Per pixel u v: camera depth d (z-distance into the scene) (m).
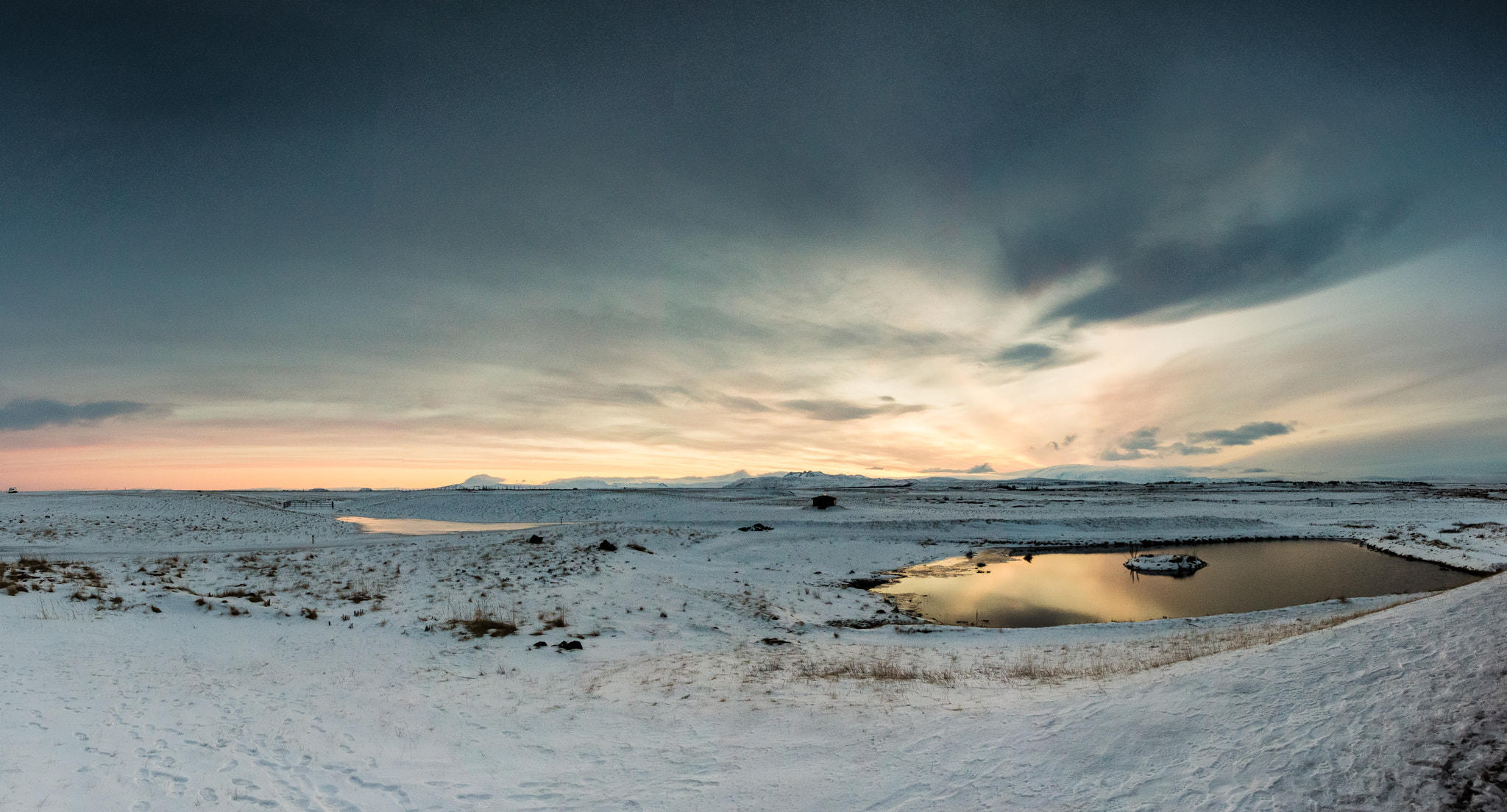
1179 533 58.47
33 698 10.55
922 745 10.36
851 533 53.97
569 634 20.20
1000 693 13.18
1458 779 6.36
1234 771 7.62
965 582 37.66
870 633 23.17
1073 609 30.06
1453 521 58.75
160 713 10.71
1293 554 47.72
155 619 17.22
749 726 11.96
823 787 9.15
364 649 16.78
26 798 7.54
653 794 9.12
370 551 35.31
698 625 22.88
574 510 77.75
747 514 73.50
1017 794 8.20
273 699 12.19
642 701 13.67
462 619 20.91
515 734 11.59
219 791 8.33
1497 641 9.26
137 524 49.69
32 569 22.75
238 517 59.59
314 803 8.34
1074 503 91.94
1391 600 24.92
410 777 9.46
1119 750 8.82
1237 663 11.59
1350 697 8.73
